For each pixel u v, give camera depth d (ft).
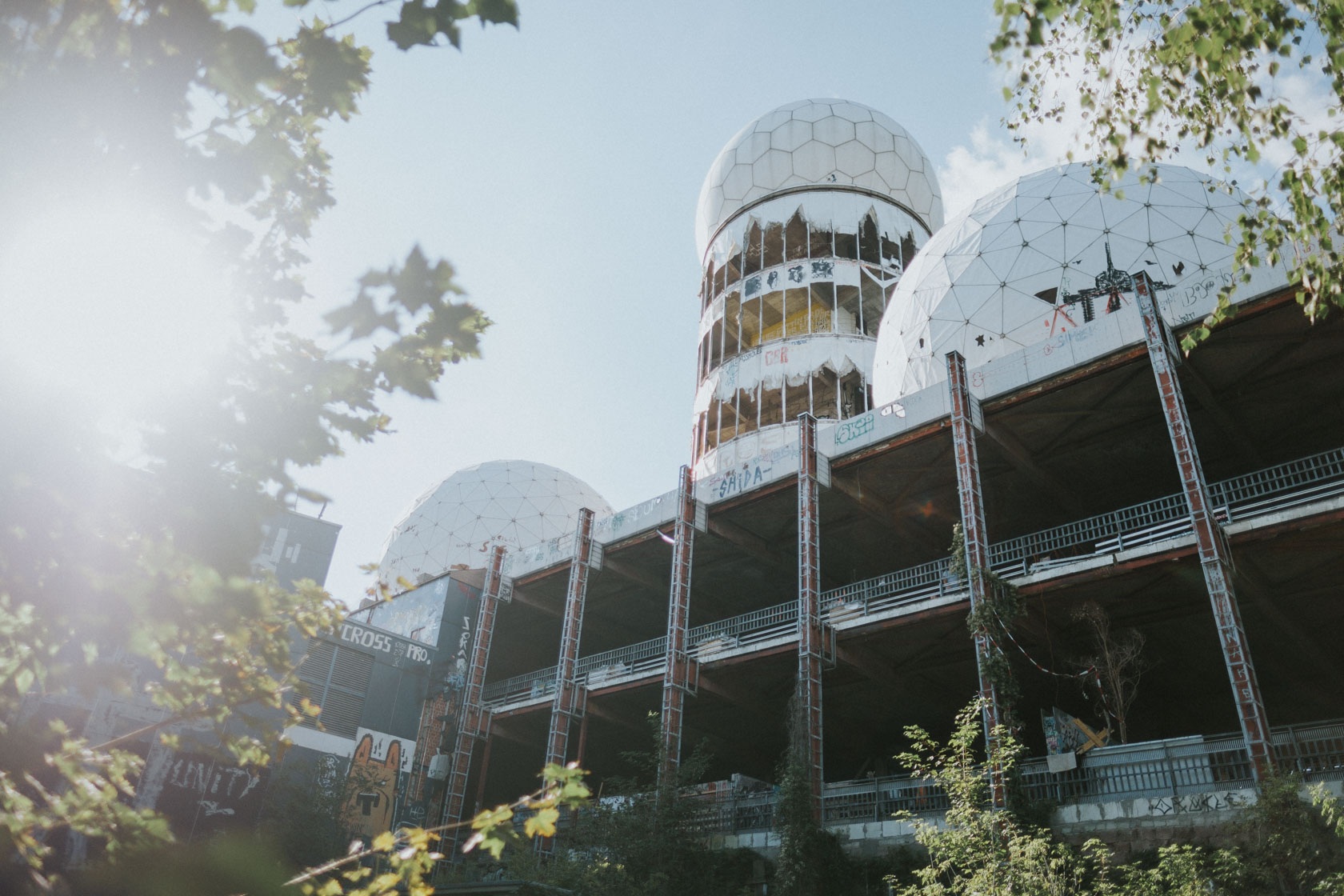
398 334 16.38
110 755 18.39
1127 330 99.66
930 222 209.05
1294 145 33.63
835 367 178.19
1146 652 116.16
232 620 15.11
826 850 95.04
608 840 100.68
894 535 137.18
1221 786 77.61
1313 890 64.08
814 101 212.43
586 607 166.61
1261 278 92.63
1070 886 63.67
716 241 212.64
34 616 13.89
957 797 67.87
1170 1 34.88
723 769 164.86
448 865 130.11
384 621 169.07
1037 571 99.60
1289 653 114.01
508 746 159.53
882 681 119.14
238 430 15.81
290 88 17.08
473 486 231.09
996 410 109.40
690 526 134.51
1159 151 37.91
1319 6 32.17
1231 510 92.68
